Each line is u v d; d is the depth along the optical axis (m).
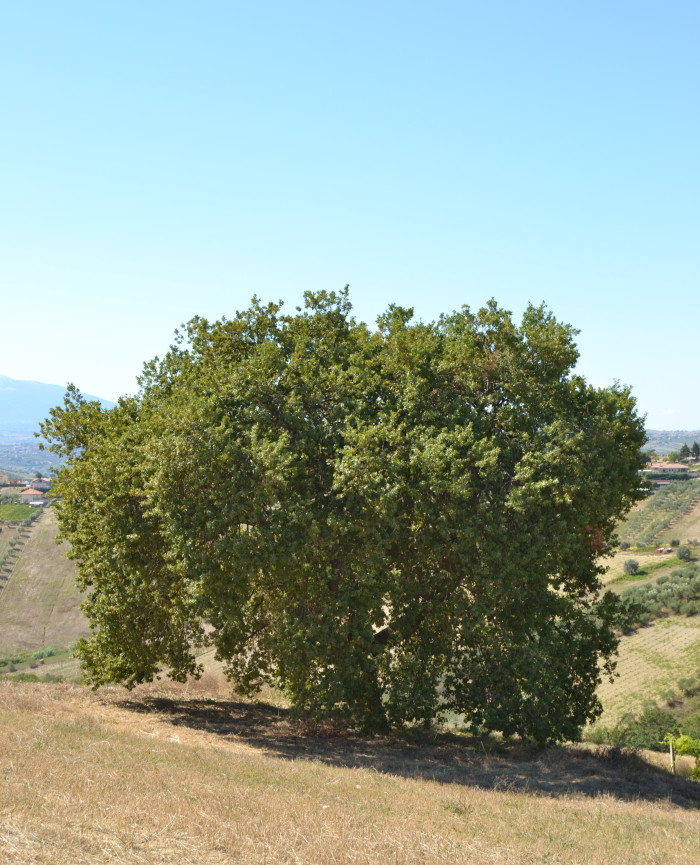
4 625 97.31
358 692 23.16
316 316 25.83
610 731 48.19
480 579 21.89
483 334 25.12
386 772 18.36
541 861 10.16
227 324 25.58
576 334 25.02
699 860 11.26
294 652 21.55
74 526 24.31
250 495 19.95
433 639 23.97
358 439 20.52
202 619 22.52
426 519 22.16
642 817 15.05
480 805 14.44
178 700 28.33
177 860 8.30
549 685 23.22
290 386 22.45
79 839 8.39
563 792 17.64
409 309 26.00
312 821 10.66
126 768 13.15
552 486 21.98
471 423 22.53
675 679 60.34
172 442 20.00
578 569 27.36
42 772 11.34
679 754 32.62
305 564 20.95
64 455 25.78
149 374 26.47
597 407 24.42
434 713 22.88
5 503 160.38
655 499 153.25
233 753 17.91
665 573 93.31
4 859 7.39
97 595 24.42
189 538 19.33
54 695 25.80
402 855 9.25
